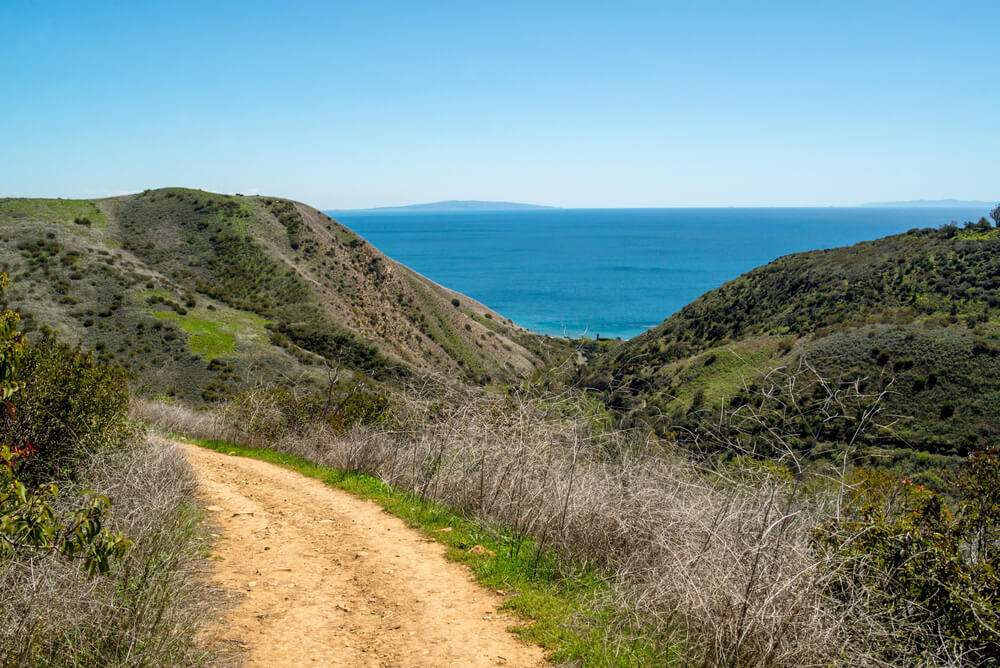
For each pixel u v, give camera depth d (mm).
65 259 51938
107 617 3709
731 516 4820
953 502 5031
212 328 47219
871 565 4152
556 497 6266
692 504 5492
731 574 4008
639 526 5555
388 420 11773
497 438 7820
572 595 5070
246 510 8078
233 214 77438
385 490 9250
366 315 66562
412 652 4074
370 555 6234
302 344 52094
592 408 7801
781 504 4629
